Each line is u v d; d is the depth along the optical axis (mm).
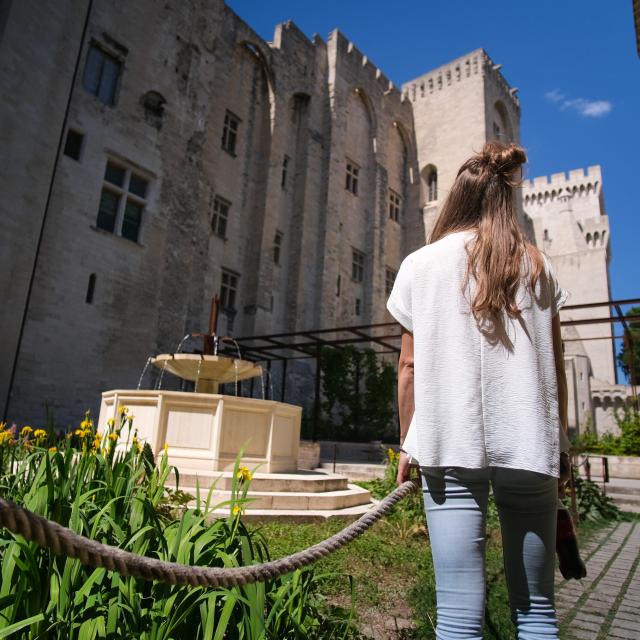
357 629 3170
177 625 2234
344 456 19516
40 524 1088
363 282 33000
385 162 36219
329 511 6977
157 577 1255
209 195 23828
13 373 13805
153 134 19500
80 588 2312
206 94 22625
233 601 2213
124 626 2217
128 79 18859
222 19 25750
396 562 4832
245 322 24703
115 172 18234
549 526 1575
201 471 7219
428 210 37656
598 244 69500
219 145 24906
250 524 6047
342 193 31906
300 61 30438
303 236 28484
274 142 27234
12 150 14281
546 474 1508
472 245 1770
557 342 1824
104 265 16953
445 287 1741
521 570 1572
